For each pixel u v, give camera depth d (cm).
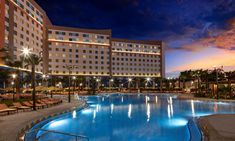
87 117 1845
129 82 11500
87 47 11138
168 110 2350
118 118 1800
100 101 3716
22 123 1282
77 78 9038
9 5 7112
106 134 1243
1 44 6562
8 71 4722
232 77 6059
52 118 1599
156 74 13175
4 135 974
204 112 2177
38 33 9419
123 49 12325
